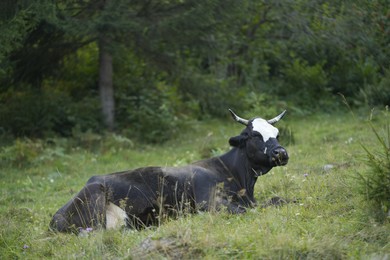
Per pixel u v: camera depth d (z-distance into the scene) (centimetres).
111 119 2009
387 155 797
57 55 1955
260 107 2066
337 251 685
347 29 1784
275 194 1012
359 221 779
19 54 1880
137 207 920
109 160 1656
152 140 1947
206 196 953
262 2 1938
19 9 1625
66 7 1769
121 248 762
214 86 2122
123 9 1744
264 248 689
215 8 1831
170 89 2225
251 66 2473
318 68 2380
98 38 1886
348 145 1491
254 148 987
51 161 1623
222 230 766
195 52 2075
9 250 841
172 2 1830
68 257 766
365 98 2091
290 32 2217
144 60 2050
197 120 2227
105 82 2006
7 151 1622
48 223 999
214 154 1583
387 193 779
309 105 2336
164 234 752
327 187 961
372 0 1638
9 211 1095
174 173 961
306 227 777
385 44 1762
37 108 1886
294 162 1340
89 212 885
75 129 1848
